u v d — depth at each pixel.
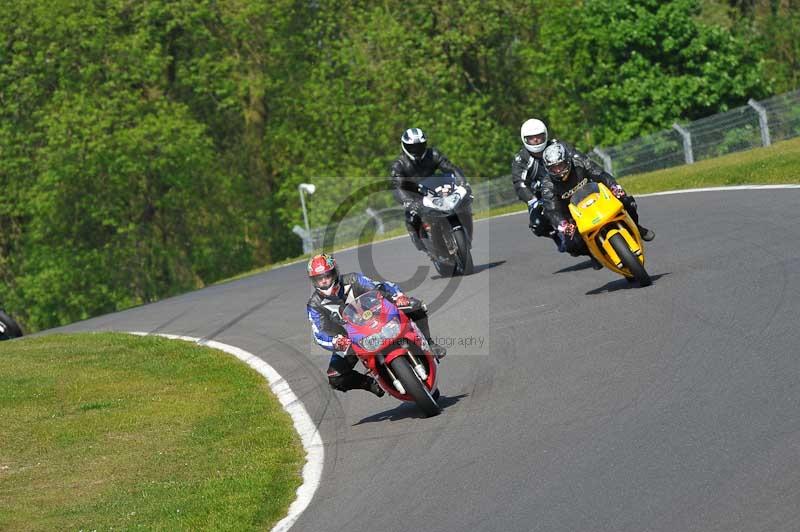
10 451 37.22
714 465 23.58
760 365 30.20
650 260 50.12
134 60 147.88
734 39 148.38
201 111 161.88
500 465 26.91
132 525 27.92
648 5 146.50
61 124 139.25
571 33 155.00
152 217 153.88
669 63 148.12
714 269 44.59
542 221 52.53
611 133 148.25
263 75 158.25
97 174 144.75
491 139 153.00
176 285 155.75
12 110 143.00
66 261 145.12
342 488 28.53
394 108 153.12
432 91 152.25
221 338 56.53
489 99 153.75
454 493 25.67
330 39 157.62
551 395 32.34
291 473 31.27
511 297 50.19
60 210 146.12
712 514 21.12
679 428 26.50
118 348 56.62
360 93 152.00
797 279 39.41
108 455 35.66
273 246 172.50
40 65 143.62
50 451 36.81
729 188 72.38
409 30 153.62
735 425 25.81
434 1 153.88
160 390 45.22
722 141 107.06
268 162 167.25
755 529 20.11
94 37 145.38
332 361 35.31
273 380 44.53
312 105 152.88
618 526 21.47
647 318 38.91
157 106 148.00
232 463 33.03
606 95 147.38
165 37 156.38
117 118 142.38
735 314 36.50
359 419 35.97
